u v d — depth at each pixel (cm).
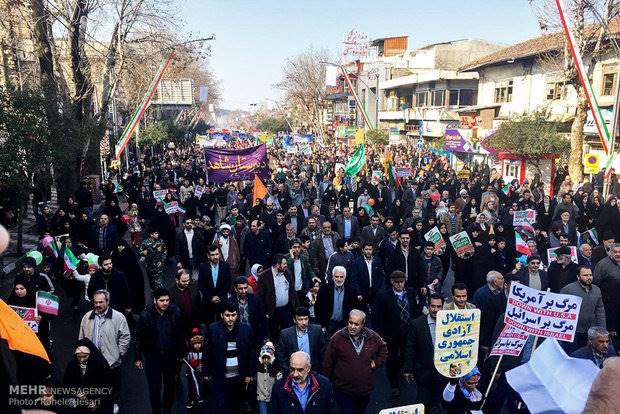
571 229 1351
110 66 2462
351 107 7681
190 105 6131
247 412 720
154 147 5059
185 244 1259
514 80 3591
